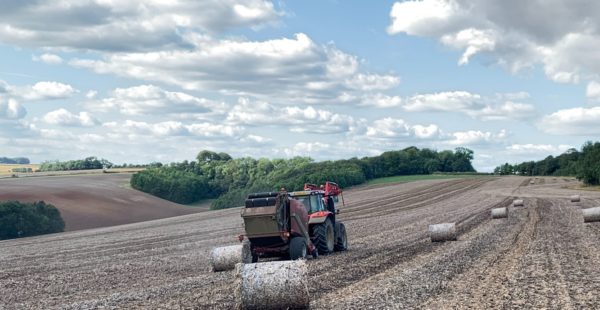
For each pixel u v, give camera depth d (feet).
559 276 37.04
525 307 28.50
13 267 60.95
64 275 51.39
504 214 91.66
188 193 299.38
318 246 53.62
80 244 89.40
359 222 100.37
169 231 106.83
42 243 98.07
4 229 142.31
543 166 387.34
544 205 122.42
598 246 52.54
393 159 360.48
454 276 38.32
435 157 426.10
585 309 27.84
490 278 37.04
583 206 115.44
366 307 29.45
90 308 33.27
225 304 31.83
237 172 342.23
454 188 226.38
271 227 47.83
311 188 58.80
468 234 69.77
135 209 209.67
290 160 362.33
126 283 43.86
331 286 36.06
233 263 46.09
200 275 44.86
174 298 34.78
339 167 316.19
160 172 310.65
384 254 52.54
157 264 55.57
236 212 169.68
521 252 49.90
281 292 29.27
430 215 110.22
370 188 259.60
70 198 207.41
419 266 43.14
